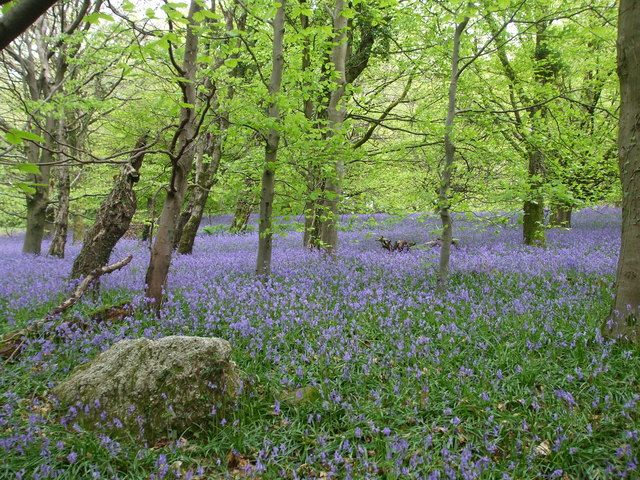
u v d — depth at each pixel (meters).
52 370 5.10
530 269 9.69
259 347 5.68
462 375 4.93
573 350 5.33
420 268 10.22
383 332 6.28
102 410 4.26
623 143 5.40
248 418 4.38
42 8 1.75
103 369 4.52
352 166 13.84
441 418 4.35
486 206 8.53
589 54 11.05
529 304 7.09
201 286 8.15
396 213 9.23
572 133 9.96
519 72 11.74
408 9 10.23
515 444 3.86
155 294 7.02
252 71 12.24
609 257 11.09
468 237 17.39
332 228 12.09
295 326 6.34
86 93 13.40
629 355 4.91
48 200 15.83
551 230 18.00
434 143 10.30
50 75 13.52
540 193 7.86
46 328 5.89
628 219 5.41
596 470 3.57
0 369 5.12
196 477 3.66
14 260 12.47
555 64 12.03
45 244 21.58
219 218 33.12
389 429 4.02
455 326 5.98
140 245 17.25
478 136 9.05
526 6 9.87
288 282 8.93
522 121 10.07
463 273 9.67
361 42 13.54
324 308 7.18
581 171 10.54
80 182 19.61
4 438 3.77
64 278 9.17
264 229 8.79
